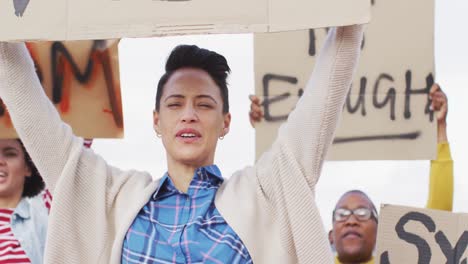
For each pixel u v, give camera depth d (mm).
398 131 2846
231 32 2107
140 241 2271
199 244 2234
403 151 2838
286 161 2279
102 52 2711
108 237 2340
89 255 2338
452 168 2953
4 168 2881
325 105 2256
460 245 2801
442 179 2953
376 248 2867
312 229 2248
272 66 2834
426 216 2840
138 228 2291
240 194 2314
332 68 2256
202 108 2357
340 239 3240
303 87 2820
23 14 2178
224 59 2418
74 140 2400
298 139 2283
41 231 2895
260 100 2838
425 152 2844
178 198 2330
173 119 2346
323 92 2258
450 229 2814
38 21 2170
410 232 2846
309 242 2246
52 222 2322
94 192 2367
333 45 2264
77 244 2334
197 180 2340
